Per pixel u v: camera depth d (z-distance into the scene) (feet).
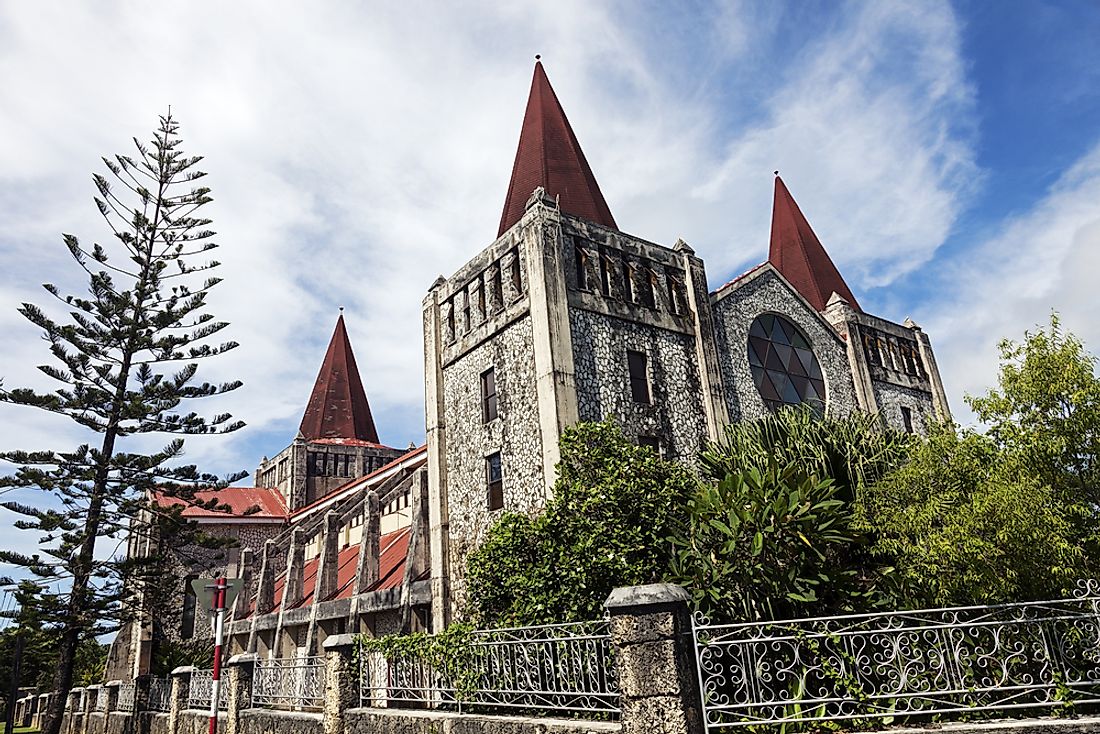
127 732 75.10
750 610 32.22
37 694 147.43
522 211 77.36
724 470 45.88
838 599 32.83
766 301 75.20
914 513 32.48
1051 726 22.97
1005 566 29.37
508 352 61.21
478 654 35.35
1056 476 31.37
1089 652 25.23
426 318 73.20
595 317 59.82
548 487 53.06
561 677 30.22
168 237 95.25
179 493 89.04
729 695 26.73
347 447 134.41
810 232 100.37
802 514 32.48
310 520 103.96
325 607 76.48
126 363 89.51
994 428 33.60
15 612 78.69
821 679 28.32
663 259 67.51
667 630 24.50
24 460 79.41
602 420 56.44
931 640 27.07
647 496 43.62
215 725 45.21
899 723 26.43
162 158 96.58
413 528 68.59
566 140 80.74
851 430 46.37
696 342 66.13
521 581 43.29
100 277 86.53
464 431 65.31
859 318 83.87
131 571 84.38
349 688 41.55
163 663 86.99
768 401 70.38
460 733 32.83
